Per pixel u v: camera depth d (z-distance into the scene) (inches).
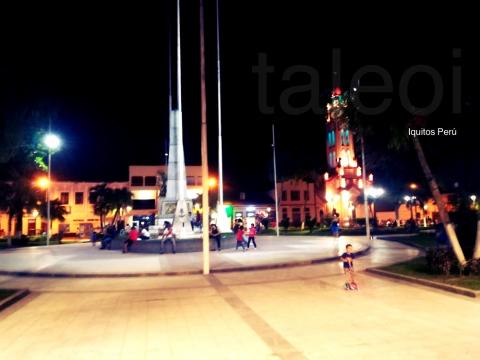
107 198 2347.4
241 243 933.8
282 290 452.1
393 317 312.8
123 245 1049.5
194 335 284.5
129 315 356.5
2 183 1584.6
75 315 364.2
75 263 781.9
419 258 682.8
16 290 488.7
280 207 2768.2
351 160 2237.9
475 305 342.6
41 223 2554.1
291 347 249.6
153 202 2738.7
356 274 554.6
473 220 551.5
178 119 1167.6
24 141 557.6
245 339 269.7
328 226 2105.1
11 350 263.9
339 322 304.3
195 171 2748.5
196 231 1277.1
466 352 231.0
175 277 590.9
